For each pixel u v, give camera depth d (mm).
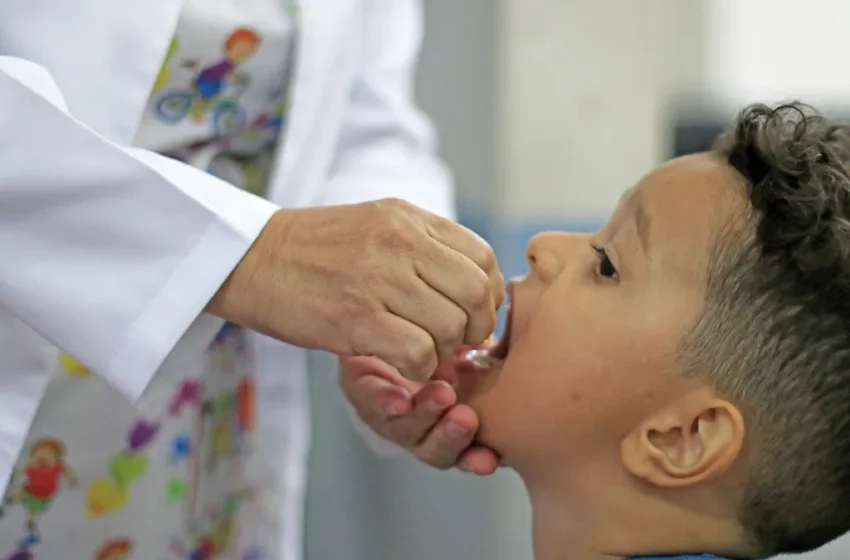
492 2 1765
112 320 735
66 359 896
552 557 827
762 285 737
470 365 866
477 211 1809
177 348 779
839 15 1813
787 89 1841
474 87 1792
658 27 1793
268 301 723
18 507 916
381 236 706
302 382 1127
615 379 770
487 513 1830
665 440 767
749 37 1846
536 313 819
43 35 849
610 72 1785
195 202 725
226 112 972
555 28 1769
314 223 735
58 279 736
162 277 730
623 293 784
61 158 718
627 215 812
